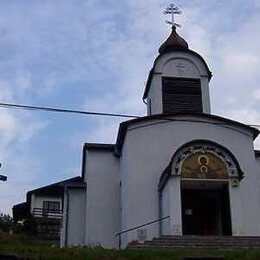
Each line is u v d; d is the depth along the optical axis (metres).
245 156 29.42
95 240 29.47
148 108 33.91
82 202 31.08
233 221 26.19
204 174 26.78
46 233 37.59
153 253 18.44
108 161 31.52
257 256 17.75
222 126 29.88
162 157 28.78
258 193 28.69
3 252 17.78
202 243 22.75
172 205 25.81
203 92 32.56
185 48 33.50
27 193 42.72
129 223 27.17
